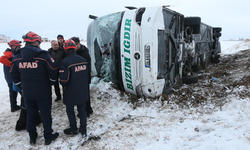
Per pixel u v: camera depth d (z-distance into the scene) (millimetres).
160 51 3885
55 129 3137
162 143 2570
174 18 4418
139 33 3754
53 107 4047
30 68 2400
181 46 4922
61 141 2779
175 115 3465
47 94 2574
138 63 3883
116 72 4398
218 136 2551
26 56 2338
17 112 3955
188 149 2357
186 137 2682
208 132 2773
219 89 4539
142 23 3707
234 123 2883
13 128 3240
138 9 3926
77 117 3584
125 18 4035
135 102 4047
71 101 2689
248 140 2330
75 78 2646
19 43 3598
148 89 3947
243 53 11523
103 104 4094
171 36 4281
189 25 5277
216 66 8492
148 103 3949
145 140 2697
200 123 3049
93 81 5133
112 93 4395
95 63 5133
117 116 3566
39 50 2430
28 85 2426
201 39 7152
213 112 3439
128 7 4445
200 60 7398
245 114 3145
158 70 3908
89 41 5324
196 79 5461
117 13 4324
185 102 4000
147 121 3293
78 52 3273
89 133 2967
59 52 3797
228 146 2225
